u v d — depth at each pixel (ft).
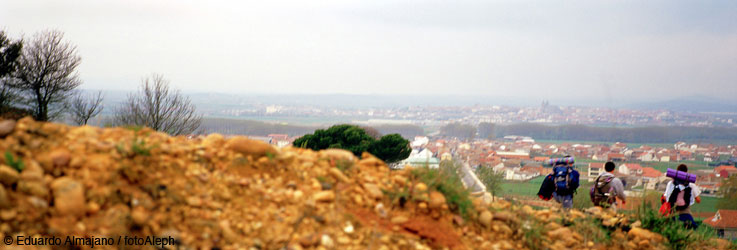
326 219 13.17
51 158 11.10
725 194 125.80
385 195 15.26
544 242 16.79
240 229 11.66
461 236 14.88
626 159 286.87
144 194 11.39
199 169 13.44
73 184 10.31
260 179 14.21
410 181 16.71
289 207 13.21
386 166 17.99
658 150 392.06
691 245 22.09
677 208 26.66
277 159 15.49
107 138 13.73
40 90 50.44
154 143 13.74
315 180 14.98
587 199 31.48
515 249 15.48
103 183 11.01
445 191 16.58
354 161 17.26
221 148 15.21
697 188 26.53
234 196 12.88
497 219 17.17
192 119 60.29
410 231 13.92
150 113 55.31
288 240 11.78
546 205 25.29
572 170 28.07
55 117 51.24
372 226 13.58
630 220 22.53
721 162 341.00
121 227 10.13
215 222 11.52
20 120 13.38
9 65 47.06
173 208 11.44
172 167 12.89
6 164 10.65
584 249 17.51
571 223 19.88
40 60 51.19
